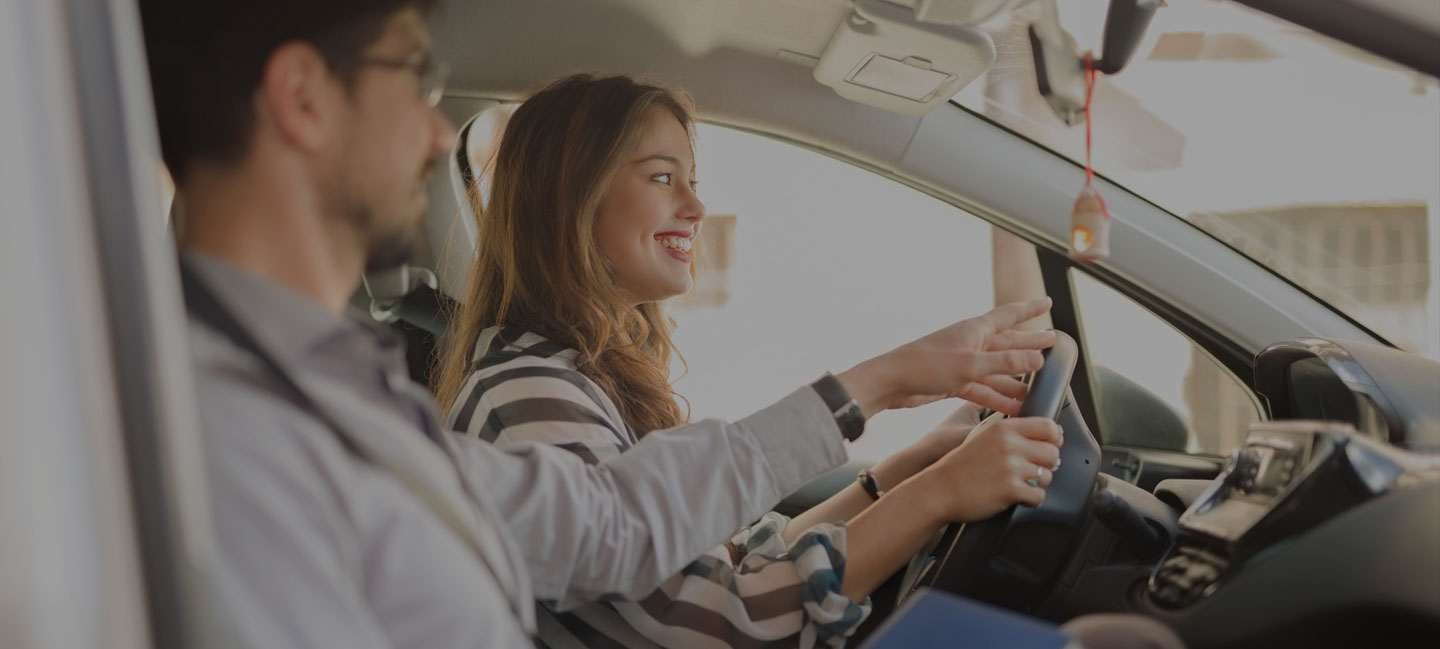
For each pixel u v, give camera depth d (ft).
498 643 2.14
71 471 1.27
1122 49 3.43
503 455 3.20
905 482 3.74
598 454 3.70
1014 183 6.19
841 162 6.23
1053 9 3.45
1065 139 6.12
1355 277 6.28
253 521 1.66
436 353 5.89
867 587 3.60
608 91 4.53
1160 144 6.18
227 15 1.89
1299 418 3.82
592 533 3.16
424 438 2.14
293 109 1.94
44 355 1.26
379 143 2.04
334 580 1.74
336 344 1.99
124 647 1.29
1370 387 3.37
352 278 2.13
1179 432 6.53
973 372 3.57
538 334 4.27
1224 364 6.36
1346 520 2.57
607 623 3.54
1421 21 2.74
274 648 1.60
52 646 1.21
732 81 5.76
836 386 3.47
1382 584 2.41
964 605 1.82
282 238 1.97
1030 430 3.68
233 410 1.73
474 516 2.25
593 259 4.46
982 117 6.10
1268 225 6.27
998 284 6.59
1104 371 6.66
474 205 5.88
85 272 1.33
